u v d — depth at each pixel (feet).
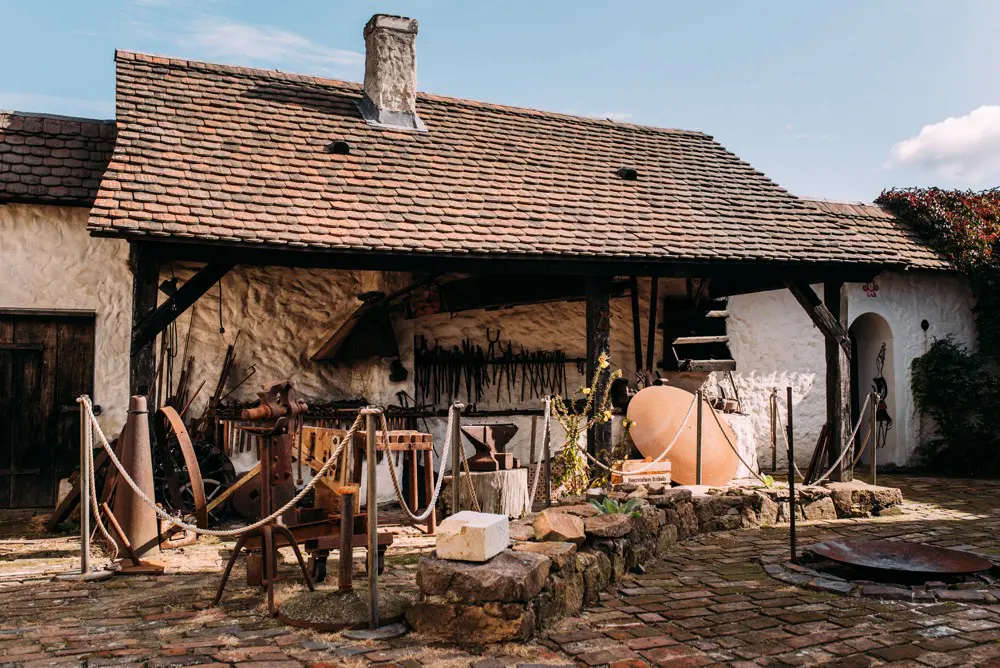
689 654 14.28
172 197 24.86
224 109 30.53
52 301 29.17
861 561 20.51
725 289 38.11
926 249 43.75
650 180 35.19
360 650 13.92
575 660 13.94
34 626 15.16
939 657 14.25
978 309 44.80
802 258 31.27
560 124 38.04
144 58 31.76
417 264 26.81
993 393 40.98
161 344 29.96
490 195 30.27
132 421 21.27
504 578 14.55
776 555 22.49
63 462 29.27
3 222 28.84
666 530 23.54
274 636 14.60
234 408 29.53
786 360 41.22
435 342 35.60
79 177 29.66
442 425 33.32
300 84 33.99
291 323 31.89
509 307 36.11
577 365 37.91
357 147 30.91
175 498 24.18
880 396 43.16
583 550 18.51
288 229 25.03
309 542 17.93
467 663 13.53
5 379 28.89
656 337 39.47
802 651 14.53
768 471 39.83
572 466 27.50
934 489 35.91
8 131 30.04
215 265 24.75
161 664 13.03
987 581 19.31
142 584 18.45
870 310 41.86
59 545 22.86
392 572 19.44
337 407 30.55
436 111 35.45
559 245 27.91
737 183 37.17
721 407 37.91
